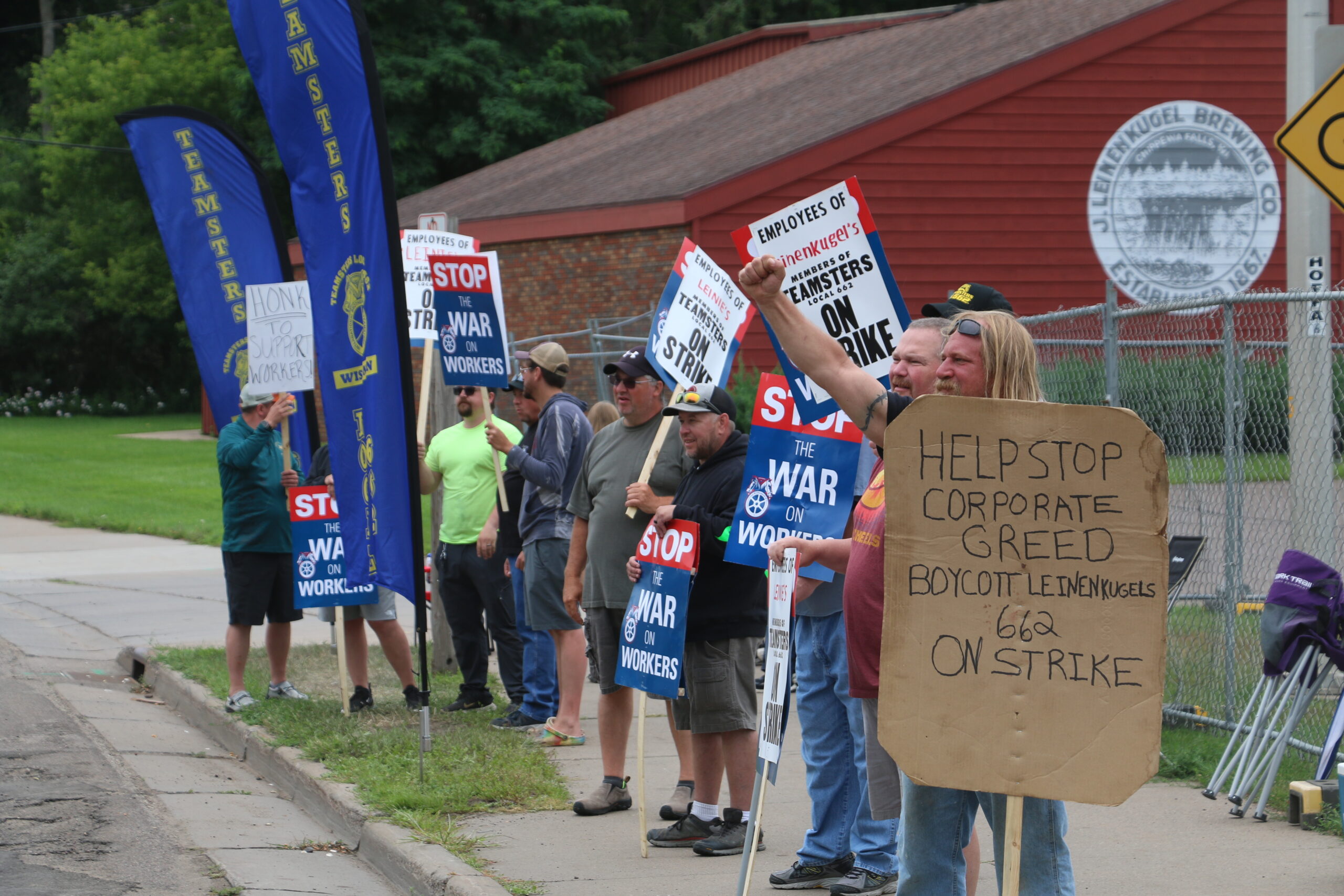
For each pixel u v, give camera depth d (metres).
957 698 9.80
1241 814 17.66
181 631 35.47
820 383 10.78
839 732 15.59
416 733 22.67
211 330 30.25
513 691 24.84
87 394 161.00
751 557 15.77
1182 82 63.41
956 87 61.69
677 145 76.12
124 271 143.25
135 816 18.88
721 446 17.22
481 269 23.09
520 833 17.59
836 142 61.19
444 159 126.06
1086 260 63.31
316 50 20.38
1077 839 16.80
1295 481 22.77
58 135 145.12
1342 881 15.01
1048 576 9.78
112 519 60.50
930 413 9.85
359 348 20.55
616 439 18.88
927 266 61.94
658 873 15.94
